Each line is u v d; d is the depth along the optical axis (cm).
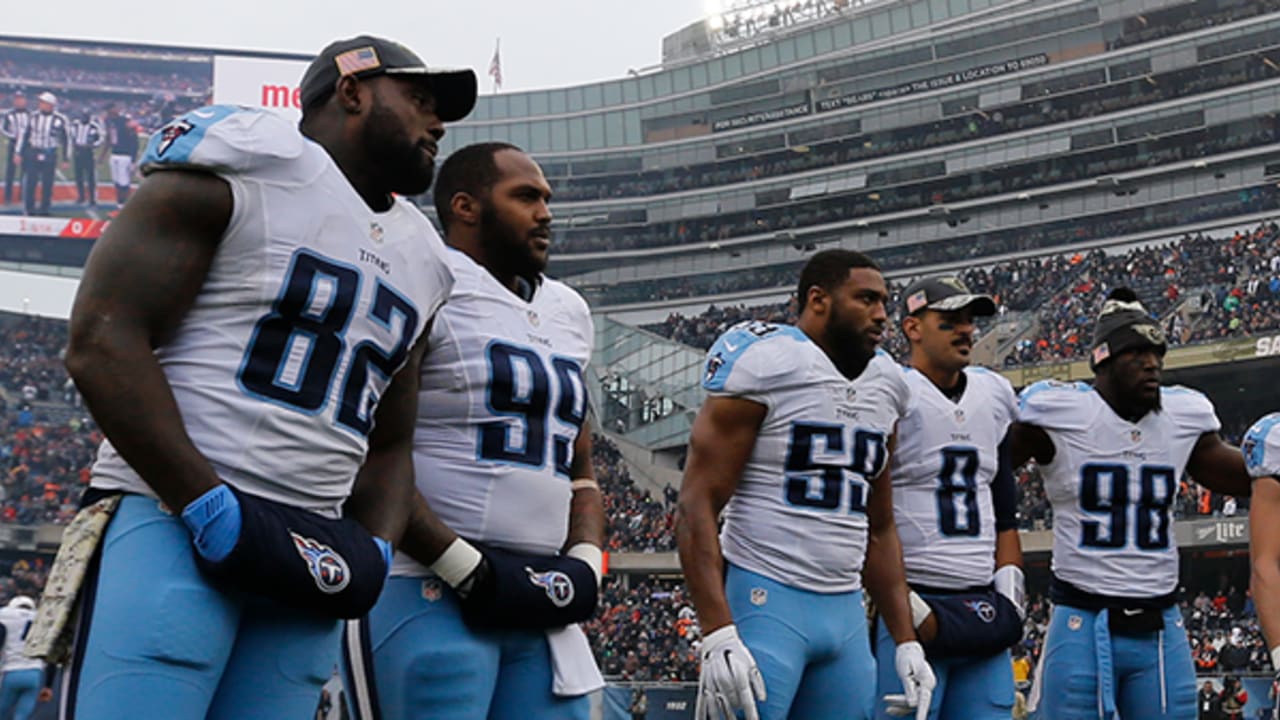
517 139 4594
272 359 244
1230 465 569
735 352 421
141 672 225
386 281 263
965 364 505
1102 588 538
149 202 234
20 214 3344
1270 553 478
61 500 3134
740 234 4328
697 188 4412
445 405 330
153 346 236
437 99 277
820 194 4184
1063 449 549
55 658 233
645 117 4519
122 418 224
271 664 247
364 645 325
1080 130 3794
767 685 406
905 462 494
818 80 4259
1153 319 549
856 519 429
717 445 416
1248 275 3092
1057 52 3916
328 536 246
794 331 430
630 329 3594
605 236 4484
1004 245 3878
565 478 346
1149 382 542
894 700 431
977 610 480
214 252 241
